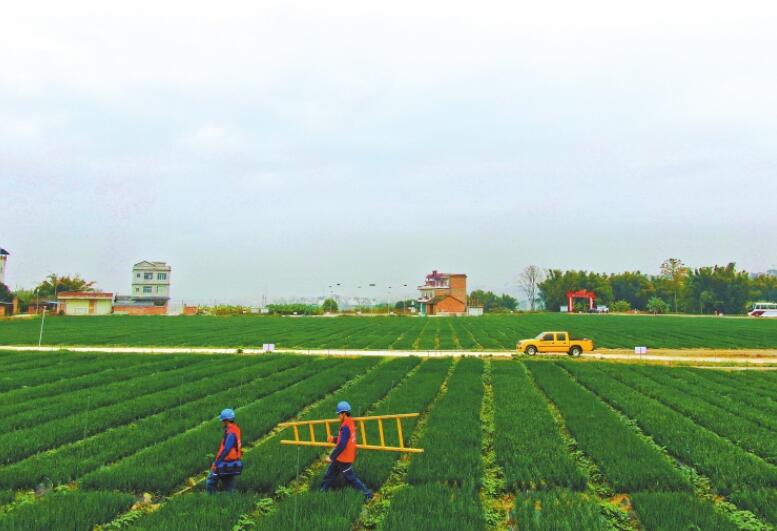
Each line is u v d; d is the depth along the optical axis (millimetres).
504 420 19000
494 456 15289
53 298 132375
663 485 12680
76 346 51969
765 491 11969
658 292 173375
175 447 15406
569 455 15000
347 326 87125
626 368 34938
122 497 11547
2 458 14727
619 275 183125
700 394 24750
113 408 21047
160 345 53531
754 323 94375
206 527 9969
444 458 14328
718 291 156000
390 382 27984
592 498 12094
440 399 24047
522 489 12711
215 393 25578
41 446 15914
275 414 19906
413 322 101125
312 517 10305
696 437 16531
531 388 26266
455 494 11812
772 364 39969
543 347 46531
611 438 16375
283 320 106250
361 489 12148
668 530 9992
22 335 63031
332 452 12156
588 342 46906
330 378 29156
